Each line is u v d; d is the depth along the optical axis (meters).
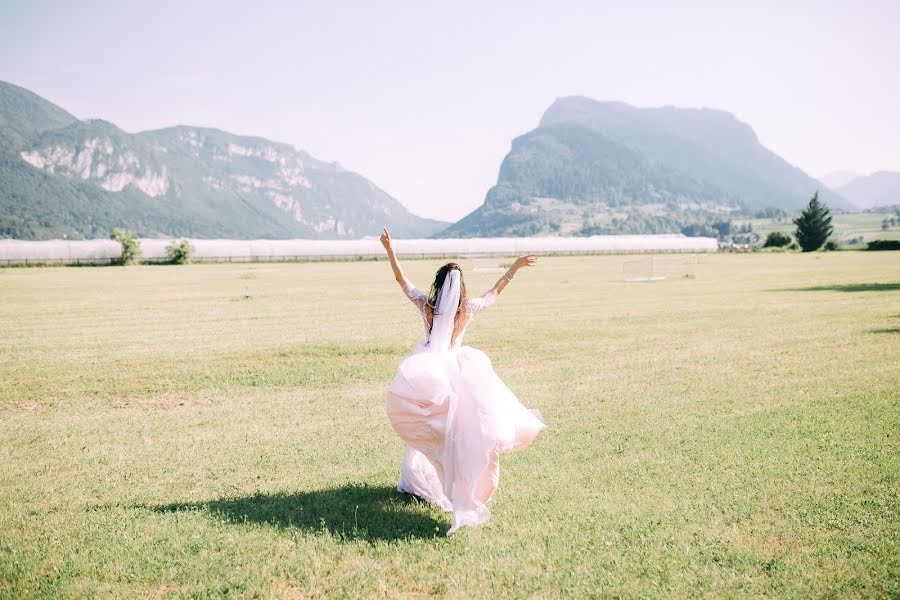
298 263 78.38
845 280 31.30
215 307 22.66
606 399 8.87
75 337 15.20
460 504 4.41
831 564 4.05
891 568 3.98
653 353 12.51
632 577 3.90
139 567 4.03
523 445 4.80
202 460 6.43
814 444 6.59
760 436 6.93
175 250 74.38
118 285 35.56
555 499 5.18
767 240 112.56
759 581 3.83
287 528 4.57
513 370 11.14
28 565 4.07
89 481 5.83
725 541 4.37
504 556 4.16
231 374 10.87
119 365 11.69
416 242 102.62
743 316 17.95
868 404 8.21
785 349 12.46
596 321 17.55
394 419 4.64
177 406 8.87
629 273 44.12
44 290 31.61
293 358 12.34
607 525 4.64
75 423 7.99
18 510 5.11
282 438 7.21
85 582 3.86
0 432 7.56
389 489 5.49
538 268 55.25
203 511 4.95
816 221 93.94
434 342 4.99
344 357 12.44
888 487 5.35
